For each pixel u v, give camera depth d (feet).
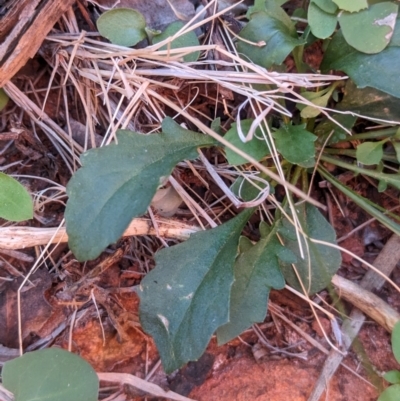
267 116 0.75
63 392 0.62
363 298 0.75
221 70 0.74
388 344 0.76
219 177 0.71
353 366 0.74
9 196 0.66
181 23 0.73
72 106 0.77
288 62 0.79
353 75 0.68
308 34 0.75
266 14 0.70
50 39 0.73
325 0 0.67
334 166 0.81
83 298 0.72
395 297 0.78
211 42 0.75
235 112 0.77
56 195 0.73
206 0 0.76
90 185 0.62
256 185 0.70
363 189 0.81
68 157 0.76
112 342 0.73
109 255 0.74
